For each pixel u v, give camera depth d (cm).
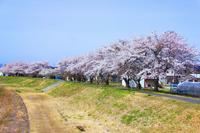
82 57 10200
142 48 5166
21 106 5084
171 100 3284
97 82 8350
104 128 3184
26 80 13450
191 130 2441
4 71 18450
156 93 4325
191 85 4850
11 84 12862
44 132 2889
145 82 6994
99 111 4278
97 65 7456
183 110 2831
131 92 4306
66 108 4975
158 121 2927
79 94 6312
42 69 15662
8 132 2852
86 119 3825
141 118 3212
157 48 4988
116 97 4425
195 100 3369
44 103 5731
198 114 2597
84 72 8538
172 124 2709
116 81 9056
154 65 4919
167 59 4781
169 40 4950
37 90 9462
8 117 3762
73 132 2941
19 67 17425
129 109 3650
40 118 3744
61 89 7925
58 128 3116
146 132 2812
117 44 6894
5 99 6359
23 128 3062
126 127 3144
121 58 5356
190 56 4928
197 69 4984
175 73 4888
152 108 3303
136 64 5269
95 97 5206
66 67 11325
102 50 7919
